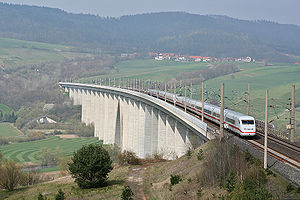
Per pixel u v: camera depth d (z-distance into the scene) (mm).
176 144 85688
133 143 124562
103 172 57375
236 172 42031
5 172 63531
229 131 63562
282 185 35875
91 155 57188
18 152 138000
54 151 123250
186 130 80500
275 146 50406
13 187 64875
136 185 56875
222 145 49156
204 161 51875
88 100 198375
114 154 118812
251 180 37656
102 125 168500
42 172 100938
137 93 117562
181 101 100625
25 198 55812
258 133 62469
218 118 69000
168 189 49562
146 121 112312
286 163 40875
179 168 57438
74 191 55562
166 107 90000
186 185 47812
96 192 53781
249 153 44562
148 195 50875
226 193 39844
